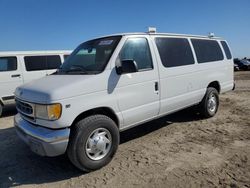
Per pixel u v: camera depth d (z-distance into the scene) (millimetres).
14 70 8680
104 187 3551
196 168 3953
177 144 5016
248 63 33469
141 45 4727
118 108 4234
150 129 6047
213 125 6160
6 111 9375
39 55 9328
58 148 3572
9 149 5188
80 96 3738
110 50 4328
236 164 4031
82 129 3730
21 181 3869
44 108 3580
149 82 4711
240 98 9805
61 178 3893
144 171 3939
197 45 6180
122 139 5445
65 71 4625
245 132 5555
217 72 6719
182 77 5477
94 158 3953
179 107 5555
